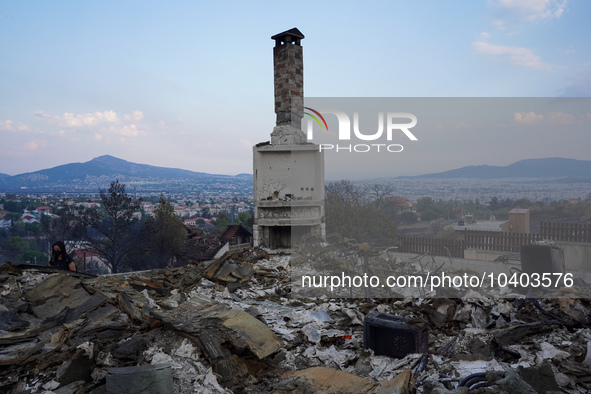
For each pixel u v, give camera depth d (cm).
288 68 819
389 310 391
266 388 308
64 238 3172
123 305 430
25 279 530
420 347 346
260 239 835
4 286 488
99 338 355
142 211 3422
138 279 593
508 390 238
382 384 281
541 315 373
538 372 269
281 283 613
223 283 618
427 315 399
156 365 295
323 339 384
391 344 358
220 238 3531
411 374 287
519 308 385
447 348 356
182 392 286
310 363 349
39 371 312
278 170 805
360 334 393
